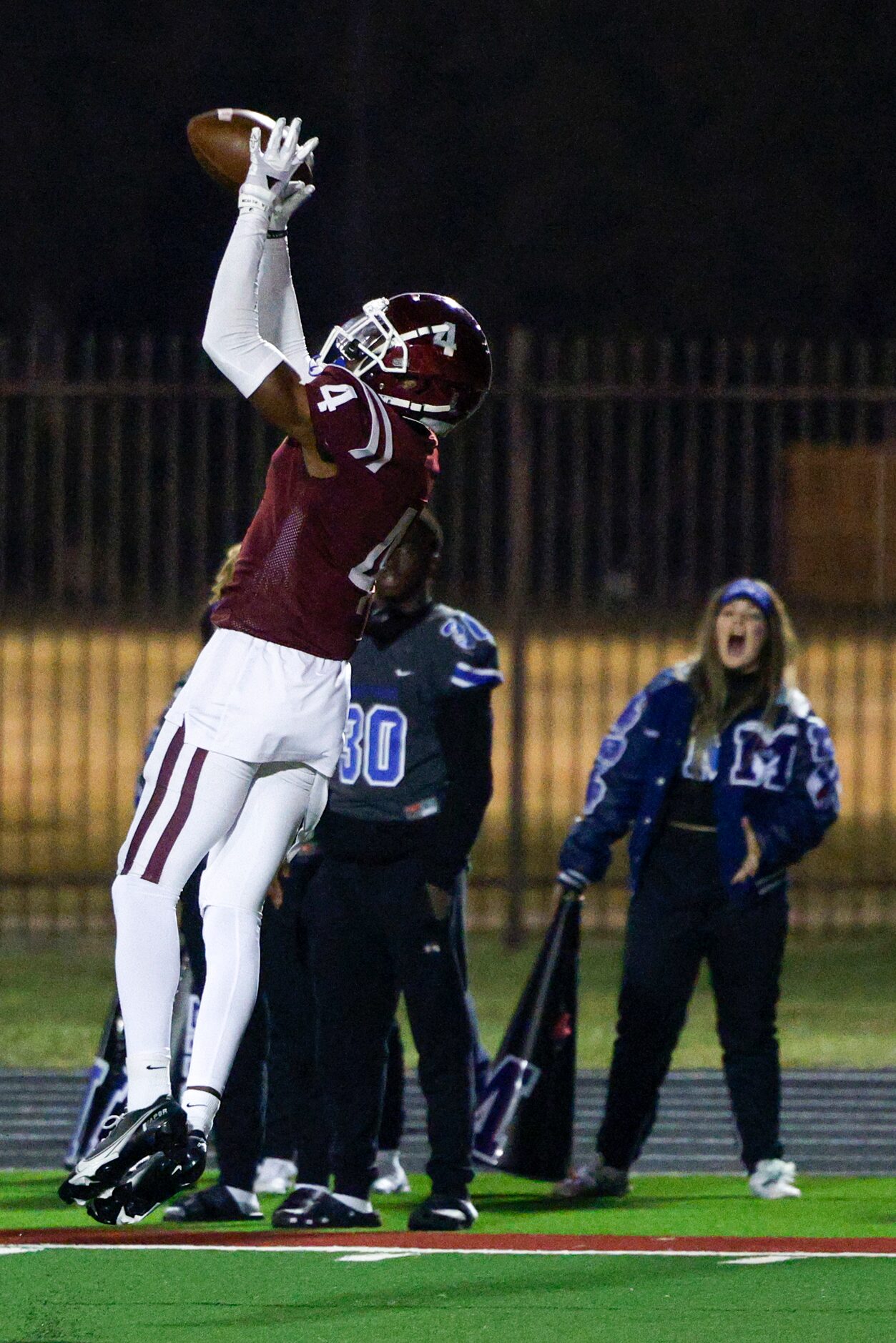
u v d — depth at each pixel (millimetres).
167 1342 18266
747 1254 21891
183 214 151000
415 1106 31000
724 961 24797
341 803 22531
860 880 49375
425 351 17234
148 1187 16156
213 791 16719
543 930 48406
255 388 16453
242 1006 16906
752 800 24359
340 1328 18766
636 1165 27672
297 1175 23719
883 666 55281
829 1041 36500
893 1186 26234
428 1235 22797
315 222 148250
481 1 149500
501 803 64438
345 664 17281
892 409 103562
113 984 41750
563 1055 25172
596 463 137375
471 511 135125
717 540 49094
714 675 24391
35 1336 18406
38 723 78688
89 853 55656
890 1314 19344
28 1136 28969
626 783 24828
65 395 48844
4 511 61938
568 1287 20391
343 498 16781
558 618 119250
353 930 22812
